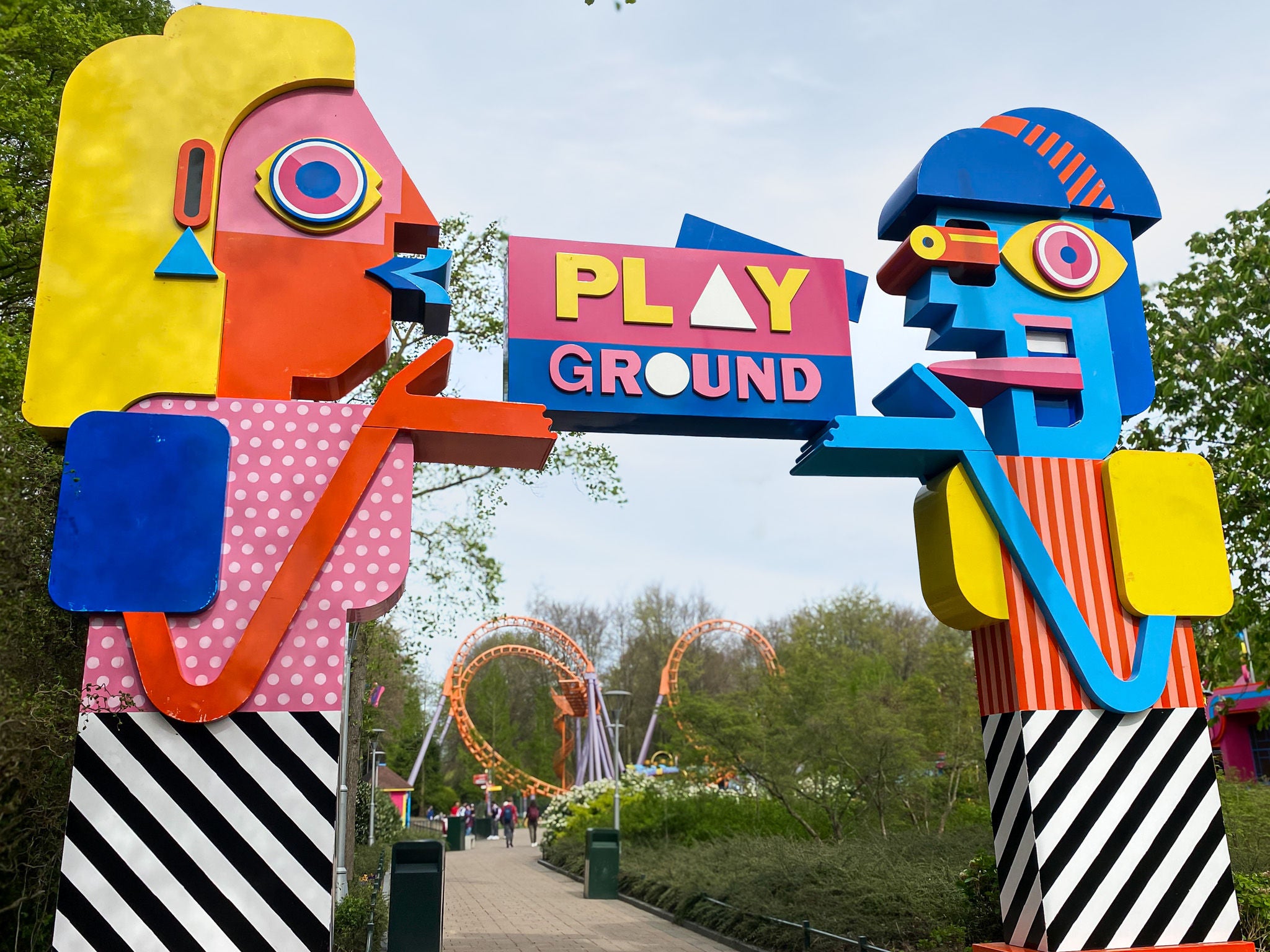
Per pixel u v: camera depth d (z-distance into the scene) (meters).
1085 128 7.32
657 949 12.80
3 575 5.46
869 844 15.23
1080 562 6.44
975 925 10.55
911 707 20.45
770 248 6.88
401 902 11.69
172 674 5.19
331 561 5.50
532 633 73.62
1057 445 6.67
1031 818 6.05
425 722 62.97
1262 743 27.19
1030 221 7.10
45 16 11.05
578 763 51.88
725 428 6.66
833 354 6.64
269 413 5.65
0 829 5.70
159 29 14.33
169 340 5.61
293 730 5.28
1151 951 5.93
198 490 5.41
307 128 6.12
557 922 15.70
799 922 11.94
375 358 6.07
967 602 6.27
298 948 5.08
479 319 17.00
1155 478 6.58
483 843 43.56
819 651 23.30
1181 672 6.41
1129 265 7.18
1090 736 6.22
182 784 5.18
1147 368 7.00
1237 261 12.27
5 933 5.94
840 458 6.52
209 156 5.89
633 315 6.42
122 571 5.25
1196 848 6.16
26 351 9.55
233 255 5.82
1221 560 6.52
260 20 6.16
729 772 21.39
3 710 5.21
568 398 6.26
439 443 5.93
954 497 6.41
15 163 10.92
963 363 6.64
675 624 69.75
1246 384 12.30
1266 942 8.68
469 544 18.64
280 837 5.18
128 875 5.07
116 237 5.70
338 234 5.95
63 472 5.32
